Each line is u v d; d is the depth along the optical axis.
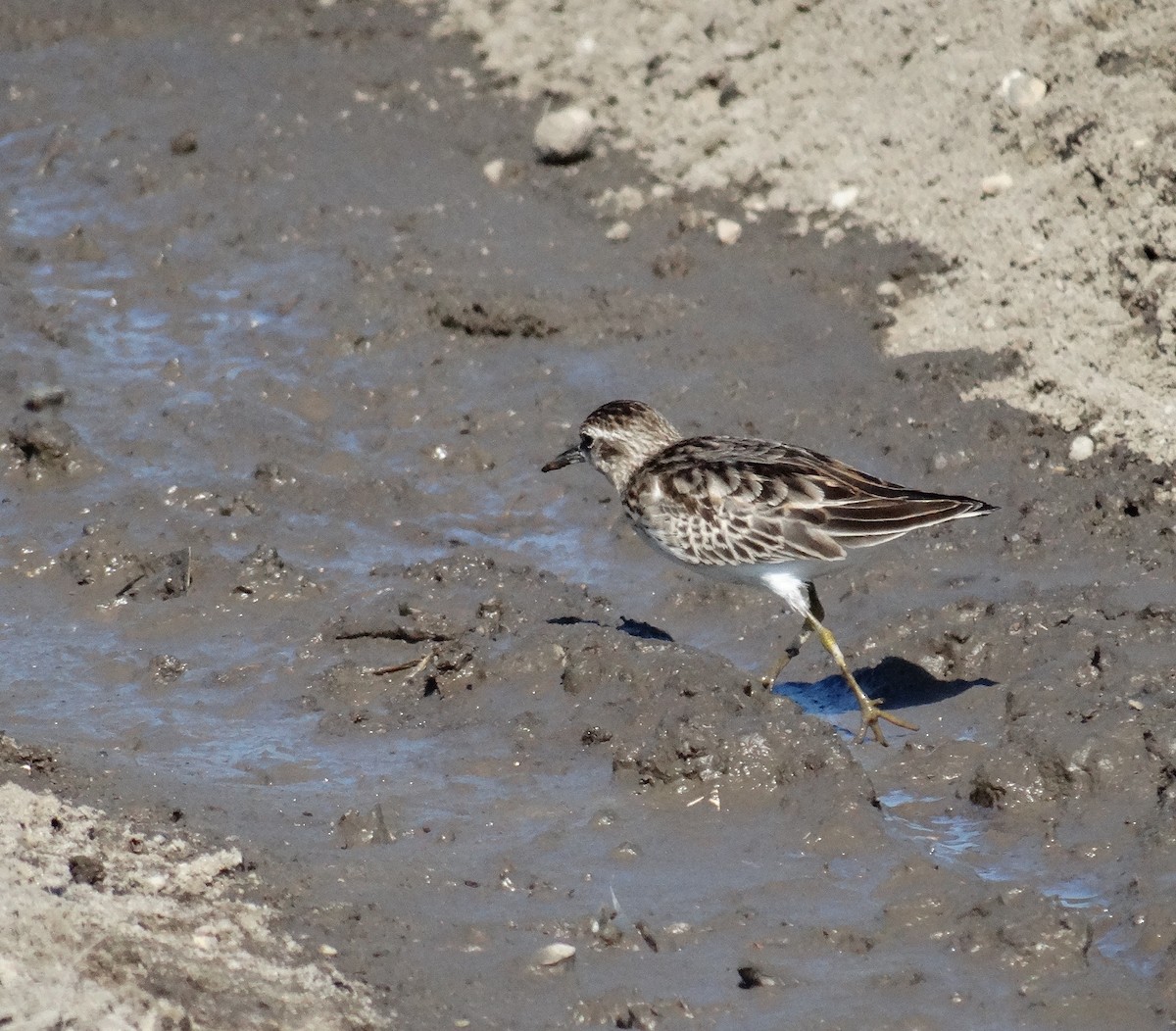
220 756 11.56
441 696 12.18
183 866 9.53
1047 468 14.39
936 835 10.38
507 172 19.70
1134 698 11.13
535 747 11.43
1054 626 12.26
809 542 11.94
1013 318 15.79
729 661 12.21
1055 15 17.20
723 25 19.95
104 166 20.06
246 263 18.31
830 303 16.95
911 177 17.67
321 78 21.78
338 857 10.06
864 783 10.51
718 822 10.46
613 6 21.20
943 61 18.08
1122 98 16.27
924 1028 8.62
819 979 9.00
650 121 19.89
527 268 17.86
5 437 15.27
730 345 16.53
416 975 8.92
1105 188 15.87
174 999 8.31
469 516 14.79
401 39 22.69
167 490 14.80
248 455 15.42
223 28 23.27
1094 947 9.24
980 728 11.52
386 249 18.31
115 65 22.30
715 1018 8.72
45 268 18.39
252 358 16.80
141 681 12.62
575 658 11.87
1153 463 14.12
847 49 18.95
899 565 13.47
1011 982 8.95
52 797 10.05
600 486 15.08
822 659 12.68
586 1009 8.73
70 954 8.41
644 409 13.47
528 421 15.81
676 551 12.59
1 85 21.83
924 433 15.01
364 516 14.71
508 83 21.44
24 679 12.64
